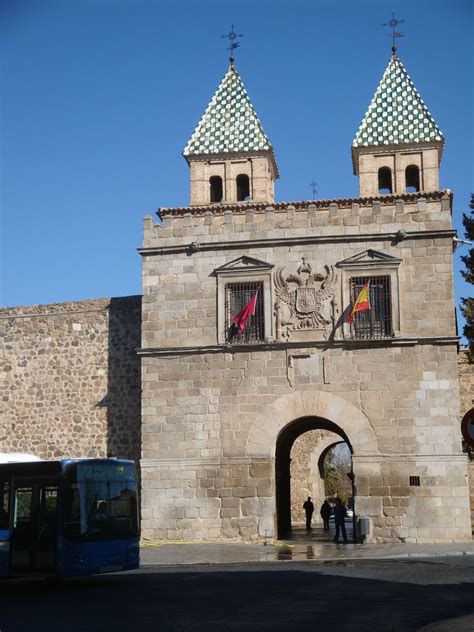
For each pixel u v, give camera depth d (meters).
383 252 30.80
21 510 21.12
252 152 43.12
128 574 22.97
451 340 29.80
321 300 30.88
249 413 30.77
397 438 29.73
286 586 18.28
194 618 14.21
